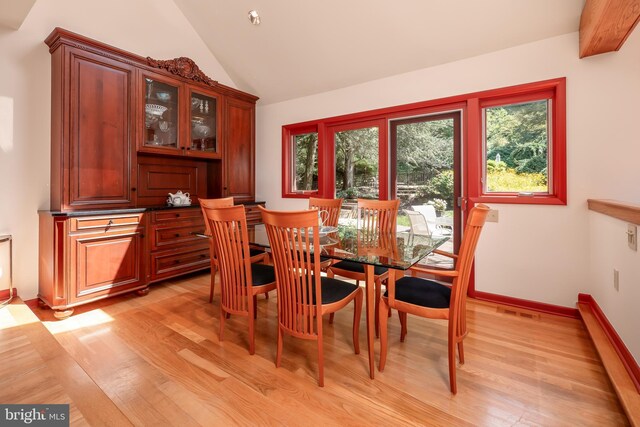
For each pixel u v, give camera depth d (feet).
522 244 8.50
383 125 11.06
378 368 5.69
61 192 8.13
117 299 9.23
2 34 8.15
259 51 11.71
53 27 8.91
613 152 7.36
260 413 4.56
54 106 8.53
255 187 14.47
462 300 5.34
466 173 9.46
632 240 5.05
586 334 6.99
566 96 7.82
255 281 6.43
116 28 10.21
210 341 6.73
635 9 5.62
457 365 5.79
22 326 7.20
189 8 11.49
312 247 6.28
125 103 9.34
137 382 5.26
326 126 12.44
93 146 8.68
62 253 7.83
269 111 14.06
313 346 6.56
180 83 10.85
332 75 11.44
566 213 7.92
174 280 11.19
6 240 8.21
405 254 5.82
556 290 8.10
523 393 4.99
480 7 7.85
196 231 11.00
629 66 7.17
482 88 8.95
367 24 9.24
